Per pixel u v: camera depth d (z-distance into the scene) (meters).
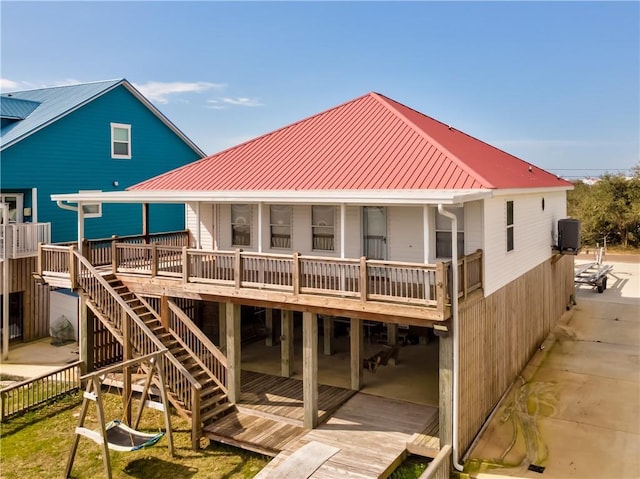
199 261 13.14
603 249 34.28
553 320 19.23
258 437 11.03
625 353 16.39
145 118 24.36
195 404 11.20
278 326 17.92
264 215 15.26
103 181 22.28
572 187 19.81
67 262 14.45
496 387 12.62
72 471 10.30
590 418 12.06
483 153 16.39
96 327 14.63
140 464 10.60
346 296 10.73
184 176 16.44
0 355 16.62
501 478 9.70
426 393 13.02
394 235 13.16
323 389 13.38
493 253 12.34
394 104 17.27
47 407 13.16
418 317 9.87
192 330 13.14
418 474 9.84
